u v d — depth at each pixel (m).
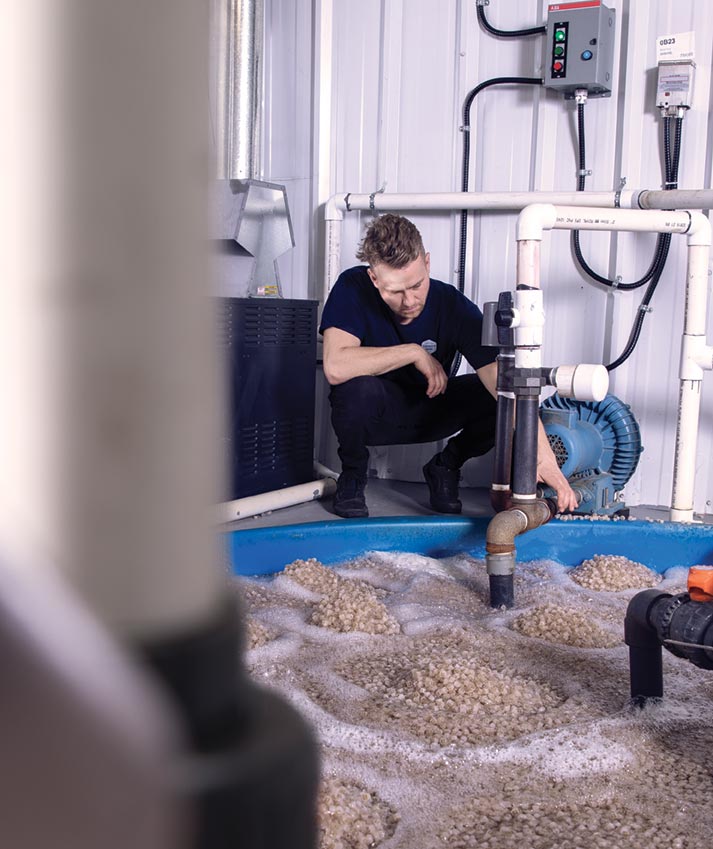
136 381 0.12
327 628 1.73
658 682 1.34
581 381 1.81
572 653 1.62
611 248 3.12
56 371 0.12
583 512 2.71
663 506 3.13
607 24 2.98
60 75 0.12
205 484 0.13
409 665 1.54
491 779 1.14
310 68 3.53
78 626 0.12
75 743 0.12
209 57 0.13
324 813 0.98
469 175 3.33
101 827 0.12
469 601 1.96
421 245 2.57
